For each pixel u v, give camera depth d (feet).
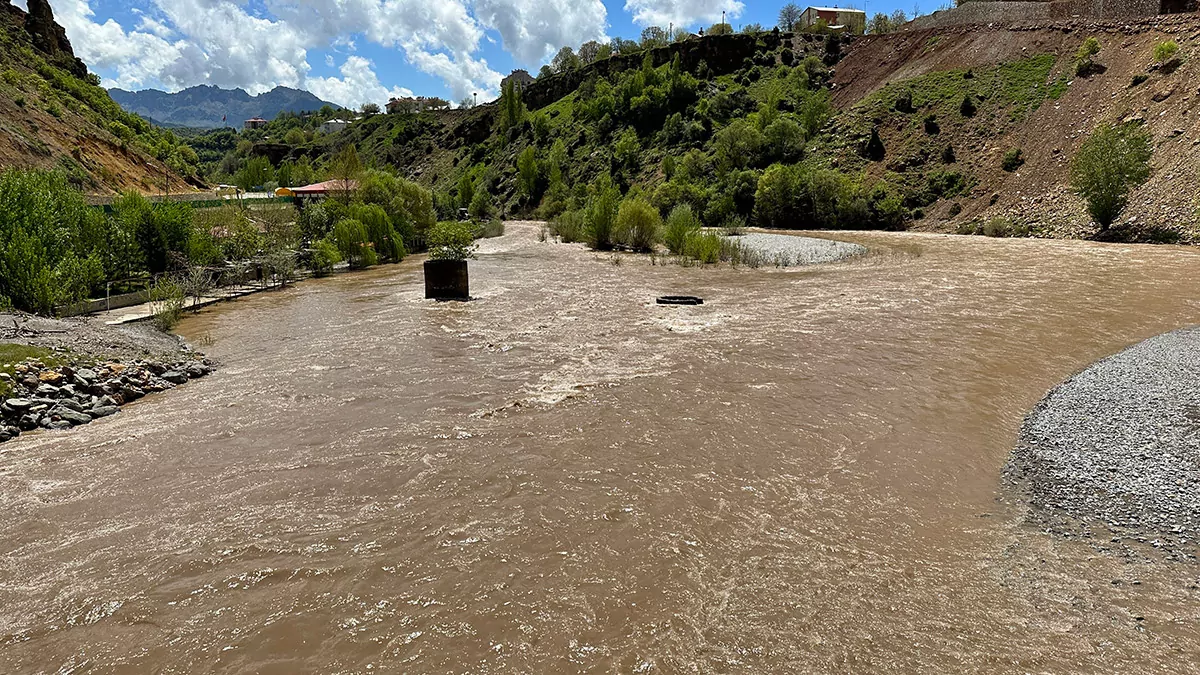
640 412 26.07
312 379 31.78
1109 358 32.53
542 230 147.23
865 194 147.02
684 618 13.35
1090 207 95.96
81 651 12.67
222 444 23.43
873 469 20.47
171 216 65.05
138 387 29.76
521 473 20.52
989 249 90.74
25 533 17.25
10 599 14.39
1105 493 18.38
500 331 42.39
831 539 16.37
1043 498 18.37
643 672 11.80
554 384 30.22
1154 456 20.31
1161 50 124.77
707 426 24.39
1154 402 24.97
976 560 15.38
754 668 11.84
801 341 38.37
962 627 12.91
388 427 24.91
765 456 21.56
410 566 15.44
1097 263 71.46
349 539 16.71
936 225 132.36
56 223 51.67
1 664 12.25
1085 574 14.69
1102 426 23.09
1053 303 49.52
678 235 96.63
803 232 134.00
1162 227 87.15
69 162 116.78
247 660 12.35
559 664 12.09
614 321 45.52
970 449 21.97
